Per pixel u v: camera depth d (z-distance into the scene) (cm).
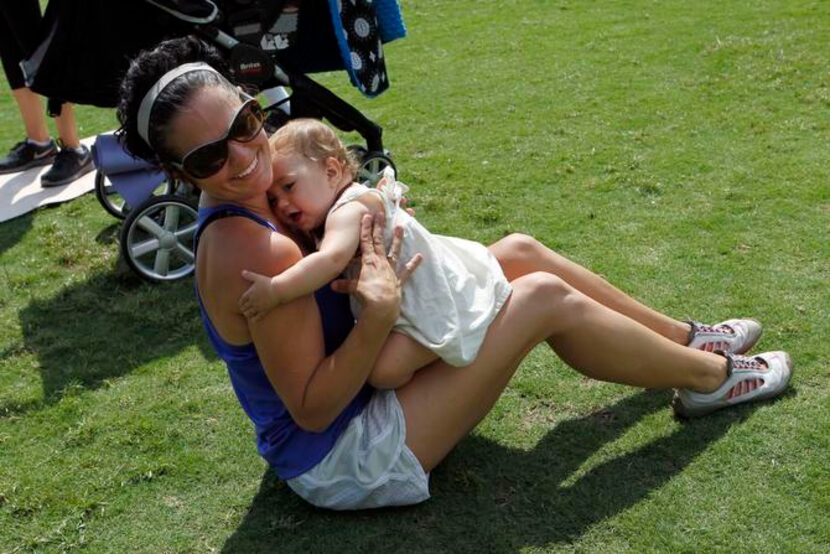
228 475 291
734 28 769
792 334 334
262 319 222
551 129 583
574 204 468
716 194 460
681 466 272
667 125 566
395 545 252
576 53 755
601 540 248
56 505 283
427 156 560
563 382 321
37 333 396
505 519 258
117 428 321
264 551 256
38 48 416
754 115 564
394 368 242
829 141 511
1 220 521
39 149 594
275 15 420
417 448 248
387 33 472
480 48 810
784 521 247
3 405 340
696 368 279
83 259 464
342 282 234
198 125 211
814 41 702
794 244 400
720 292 368
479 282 253
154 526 272
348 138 615
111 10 394
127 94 219
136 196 432
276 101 493
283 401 236
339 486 251
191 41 229
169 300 416
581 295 260
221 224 225
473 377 249
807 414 287
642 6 893
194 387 345
